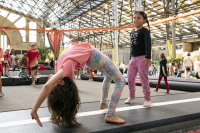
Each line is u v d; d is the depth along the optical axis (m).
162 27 21.78
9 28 9.08
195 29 21.62
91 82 6.68
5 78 5.30
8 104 2.73
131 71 2.16
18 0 21.66
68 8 21.19
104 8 19.33
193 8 15.26
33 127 1.29
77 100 1.28
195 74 6.55
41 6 23.72
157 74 10.62
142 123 1.40
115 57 13.52
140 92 4.07
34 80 5.24
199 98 2.44
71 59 1.26
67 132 1.19
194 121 1.64
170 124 1.53
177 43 26.00
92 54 1.42
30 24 30.62
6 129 1.25
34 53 5.08
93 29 9.38
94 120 1.47
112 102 1.44
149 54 1.91
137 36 2.08
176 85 4.51
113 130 1.27
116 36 13.48
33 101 2.97
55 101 1.19
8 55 7.02
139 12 2.05
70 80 1.27
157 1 15.34
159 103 2.15
